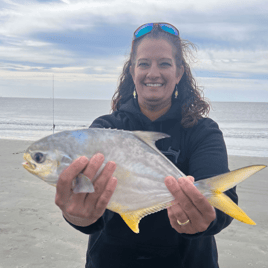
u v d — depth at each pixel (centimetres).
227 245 387
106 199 131
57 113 6581
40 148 139
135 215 144
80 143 139
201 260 169
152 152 148
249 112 7962
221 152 160
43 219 457
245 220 121
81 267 330
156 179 144
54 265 332
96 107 10662
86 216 134
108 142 141
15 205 514
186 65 197
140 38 177
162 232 166
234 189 159
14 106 10100
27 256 350
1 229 418
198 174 154
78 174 127
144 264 168
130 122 183
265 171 789
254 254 363
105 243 175
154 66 172
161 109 184
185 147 170
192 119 174
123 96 222
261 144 1950
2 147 1190
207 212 128
